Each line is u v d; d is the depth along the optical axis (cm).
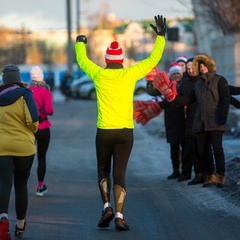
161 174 2067
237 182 1689
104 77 1309
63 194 1759
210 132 1714
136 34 13462
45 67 11706
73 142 3105
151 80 1894
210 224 1368
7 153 1243
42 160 1741
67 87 7662
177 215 1462
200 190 1730
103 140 1315
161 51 1323
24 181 1282
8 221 1314
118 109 1306
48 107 1692
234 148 2433
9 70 1278
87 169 2219
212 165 1758
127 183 1906
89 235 1295
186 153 1894
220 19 3847
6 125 1253
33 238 1280
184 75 1844
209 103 1686
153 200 1638
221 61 5475
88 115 5134
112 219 1363
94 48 13650
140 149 2730
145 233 1303
